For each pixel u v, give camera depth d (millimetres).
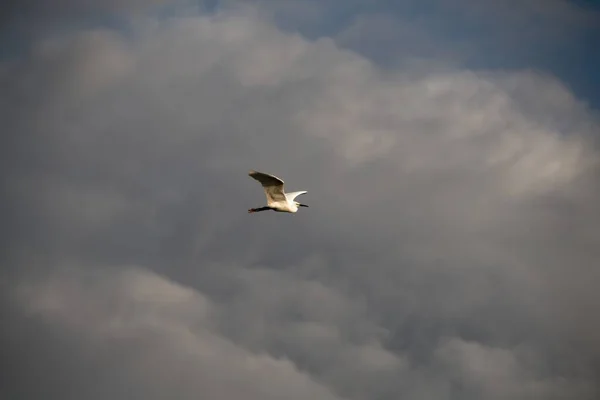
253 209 42562
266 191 42375
